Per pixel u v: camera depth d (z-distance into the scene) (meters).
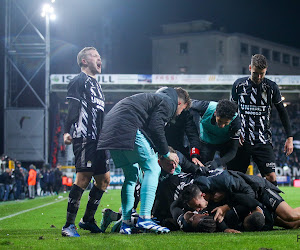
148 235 5.02
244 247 4.06
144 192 5.25
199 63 52.56
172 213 5.63
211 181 5.39
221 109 6.11
